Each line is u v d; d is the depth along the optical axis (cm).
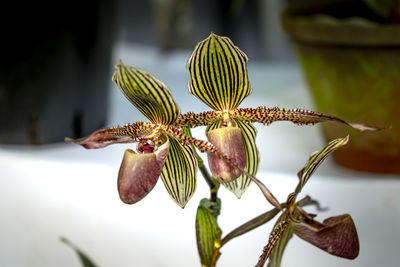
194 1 112
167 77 102
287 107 88
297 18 71
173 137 47
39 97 75
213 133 46
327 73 70
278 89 99
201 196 70
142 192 46
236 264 70
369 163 71
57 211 73
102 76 80
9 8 71
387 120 68
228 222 70
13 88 74
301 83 102
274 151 79
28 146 78
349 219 46
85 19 75
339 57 68
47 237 74
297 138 83
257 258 69
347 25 66
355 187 68
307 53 72
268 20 113
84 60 77
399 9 69
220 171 45
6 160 74
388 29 64
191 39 118
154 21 117
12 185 74
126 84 45
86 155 76
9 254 76
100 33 78
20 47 73
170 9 115
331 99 71
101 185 72
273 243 46
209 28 112
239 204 69
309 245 69
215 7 111
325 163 76
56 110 77
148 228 71
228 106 48
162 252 72
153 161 46
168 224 71
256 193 69
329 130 74
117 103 95
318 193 69
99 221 72
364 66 67
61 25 73
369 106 68
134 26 118
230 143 45
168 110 46
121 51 115
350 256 47
